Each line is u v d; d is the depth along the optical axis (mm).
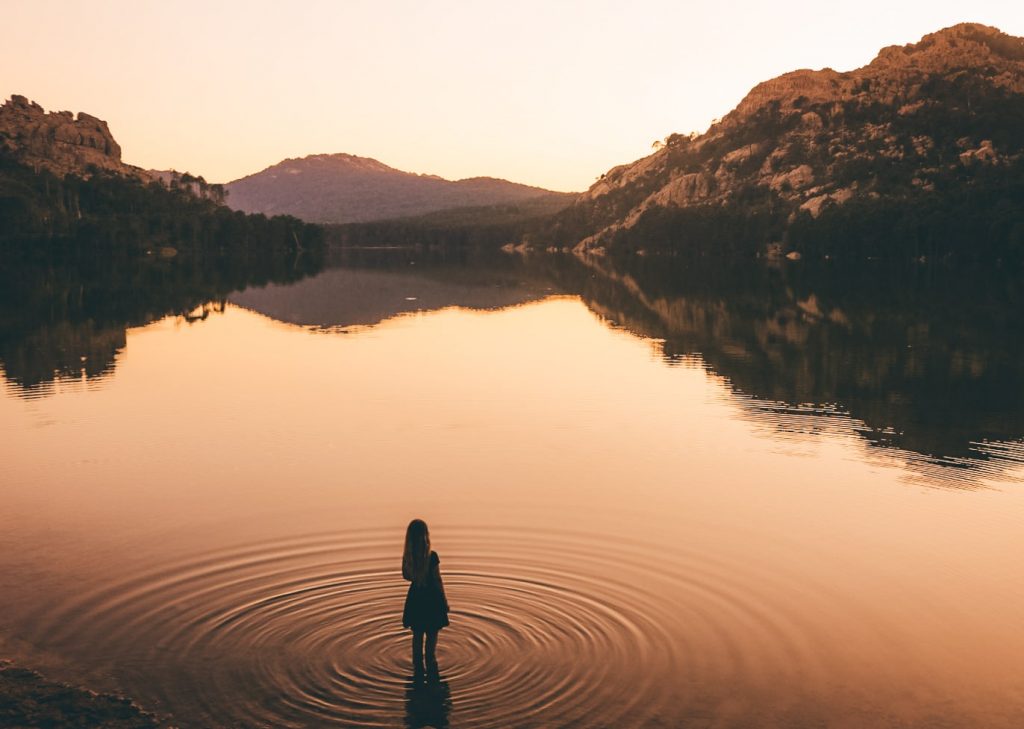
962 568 12023
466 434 20078
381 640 9758
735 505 14773
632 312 52750
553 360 32031
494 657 9391
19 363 31000
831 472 16922
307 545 12703
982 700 8648
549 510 14430
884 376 28297
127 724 8156
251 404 23531
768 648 9641
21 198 157875
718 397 24719
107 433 20062
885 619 10398
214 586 11203
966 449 18766
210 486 15867
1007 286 76250
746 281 88375
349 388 26047
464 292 71938
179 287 75812
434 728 8117
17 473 16750
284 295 67062
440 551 12445
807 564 12102
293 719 8273
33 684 8836
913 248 136875
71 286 74250
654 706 8461
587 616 10344
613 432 20297
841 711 8422
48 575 11633
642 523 13789
